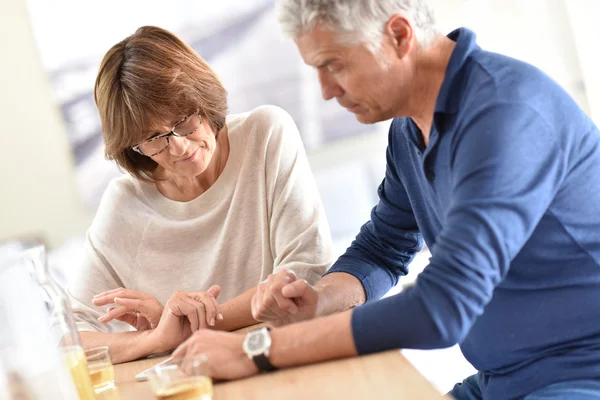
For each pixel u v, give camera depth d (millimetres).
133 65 1813
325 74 1324
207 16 4285
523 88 1236
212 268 2109
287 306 1473
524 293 1321
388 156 1683
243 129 2113
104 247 2146
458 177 1225
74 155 4363
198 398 1166
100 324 2094
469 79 1290
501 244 1167
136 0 4258
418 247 1797
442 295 1172
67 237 4398
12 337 1001
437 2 3854
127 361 1764
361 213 4383
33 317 1029
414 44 1312
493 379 1419
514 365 1372
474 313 1176
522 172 1186
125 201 2166
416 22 1304
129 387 1432
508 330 1349
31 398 1005
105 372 1424
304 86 4328
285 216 2029
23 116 4320
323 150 4359
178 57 1861
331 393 1102
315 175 4363
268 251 2084
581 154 1268
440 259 1190
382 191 1770
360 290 1668
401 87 1330
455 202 1215
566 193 1268
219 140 2107
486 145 1194
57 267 4355
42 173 4363
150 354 1765
